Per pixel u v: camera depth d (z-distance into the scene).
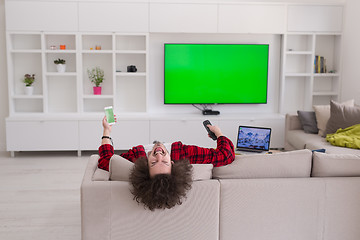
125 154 2.71
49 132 5.61
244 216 2.44
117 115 5.77
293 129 5.42
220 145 2.62
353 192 2.49
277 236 2.48
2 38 5.80
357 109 4.81
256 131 4.10
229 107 6.28
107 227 2.34
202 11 5.68
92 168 2.66
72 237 3.19
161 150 2.27
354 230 2.53
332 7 5.90
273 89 6.27
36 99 6.02
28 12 5.52
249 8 5.75
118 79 6.05
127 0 5.57
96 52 5.67
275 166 2.51
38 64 5.93
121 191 2.31
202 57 5.97
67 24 5.56
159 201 2.17
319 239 2.52
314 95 6.34
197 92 6.04
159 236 2.37
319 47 6.23
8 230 3.31
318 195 2.47
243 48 6.01
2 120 5.98
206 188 2.36
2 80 5.90
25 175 4.81
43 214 3.65
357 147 4.24
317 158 2.54
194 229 2.39
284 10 5.81
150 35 5.96
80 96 5.77
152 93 6.10
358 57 5.61
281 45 6.12
